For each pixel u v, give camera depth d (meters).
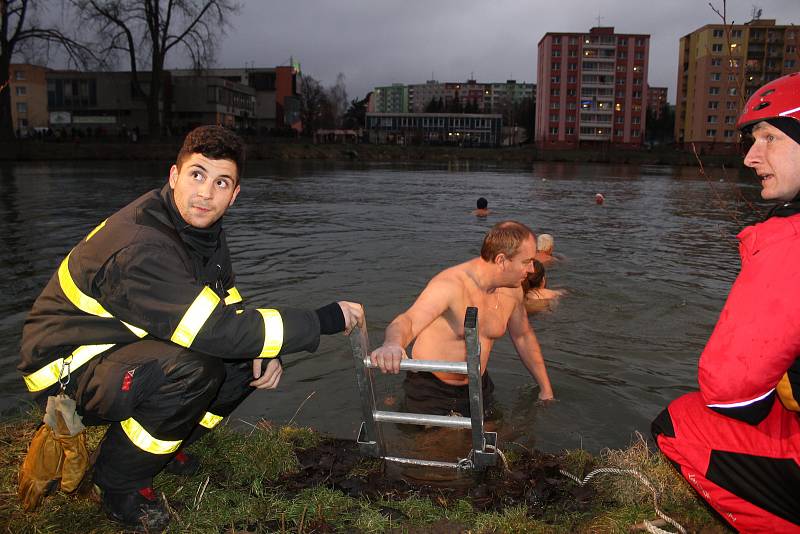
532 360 4.11
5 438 2.99
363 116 126.38
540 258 9.03
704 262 9.08
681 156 62.50
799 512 1.84
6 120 38.78
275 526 2.38
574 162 65.38
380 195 20.44
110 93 64.31
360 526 2.38
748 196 21.59
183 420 2.23
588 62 96.69
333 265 8.41
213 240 2.42
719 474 1.95
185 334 2.15
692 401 2.09
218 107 64.19
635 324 5.81
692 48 84.81
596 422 3.81
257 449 2.93
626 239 11.47
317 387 4.27
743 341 1.60
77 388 2.24
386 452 3.06
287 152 51.69
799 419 1.82
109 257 2.12
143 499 2.35
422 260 8.86
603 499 2.62
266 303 6.42
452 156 64.69
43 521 2.34
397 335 3.09
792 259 1.56
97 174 26.53
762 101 1.75
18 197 16.88
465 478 2.88
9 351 4.78
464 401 3.87
